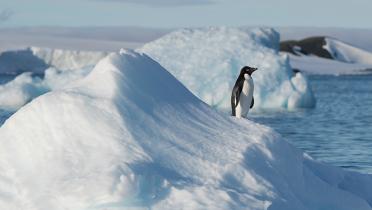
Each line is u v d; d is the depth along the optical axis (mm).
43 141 24375
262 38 166000
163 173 22516
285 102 138500
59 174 22344
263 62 144625
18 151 24656
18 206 21609
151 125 25156
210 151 24969
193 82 138250
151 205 20422
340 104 174500
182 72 143750
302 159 28875
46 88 157875
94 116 24547
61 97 25688
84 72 160125
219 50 150625
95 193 20078
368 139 84812
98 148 23375
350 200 27969
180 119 26641
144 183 20875
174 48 156500
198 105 28797
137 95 26344
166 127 25484
